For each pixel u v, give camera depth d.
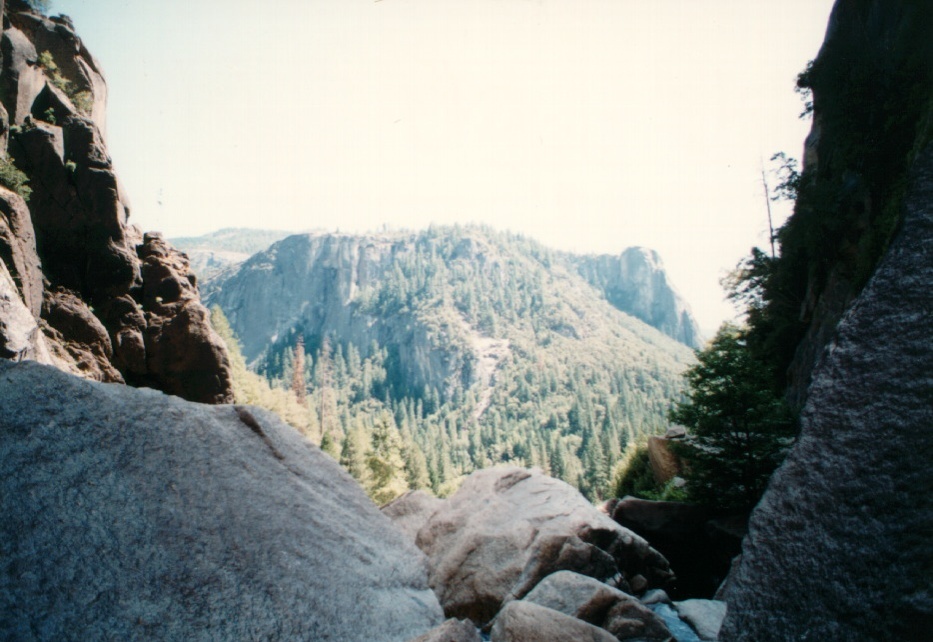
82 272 30.19
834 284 23.55
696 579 14.37
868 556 2.59
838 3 26.77
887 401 2.91
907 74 19.69
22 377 3.90
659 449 28.61
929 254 3.12
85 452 3.85
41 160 28.33
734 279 35.91
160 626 3.30
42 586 2.98
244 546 4.33
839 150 22.98
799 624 2.76
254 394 63.78
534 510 8.66
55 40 35.66
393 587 5.71
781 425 14.63
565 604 5.91
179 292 34.34
